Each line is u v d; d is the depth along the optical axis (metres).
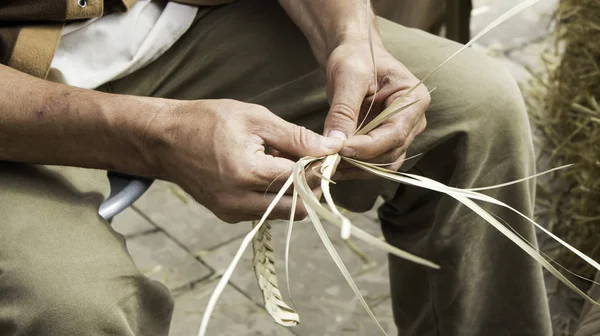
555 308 1.59
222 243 1.78
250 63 1.15
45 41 0.98
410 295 1.24
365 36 1.03
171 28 1.10
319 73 1.13
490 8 2.49
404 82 0.98
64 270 0.85
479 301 1.17
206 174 0.87
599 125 1.62
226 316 1.58
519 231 1.12
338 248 1.74
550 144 1.87
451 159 1.10
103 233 0.91
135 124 0.88
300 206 0.87
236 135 0.85
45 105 0.89
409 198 1.16
